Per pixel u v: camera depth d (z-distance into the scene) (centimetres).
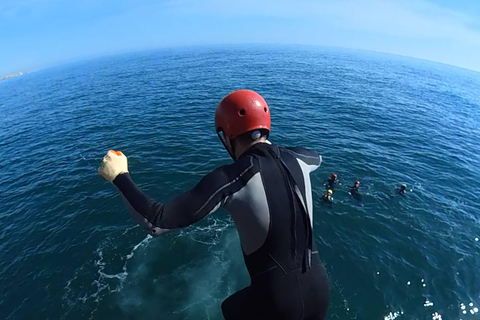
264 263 186
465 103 4425
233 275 1022
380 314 914
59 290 995
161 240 1165
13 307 952
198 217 174
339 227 1270
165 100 3450
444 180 1788
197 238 1169
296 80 4775
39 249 1176
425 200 1530
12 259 1137
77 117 3000
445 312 931
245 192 180
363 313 914
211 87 4122
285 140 2202
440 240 1244
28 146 2297
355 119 2844
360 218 1332
